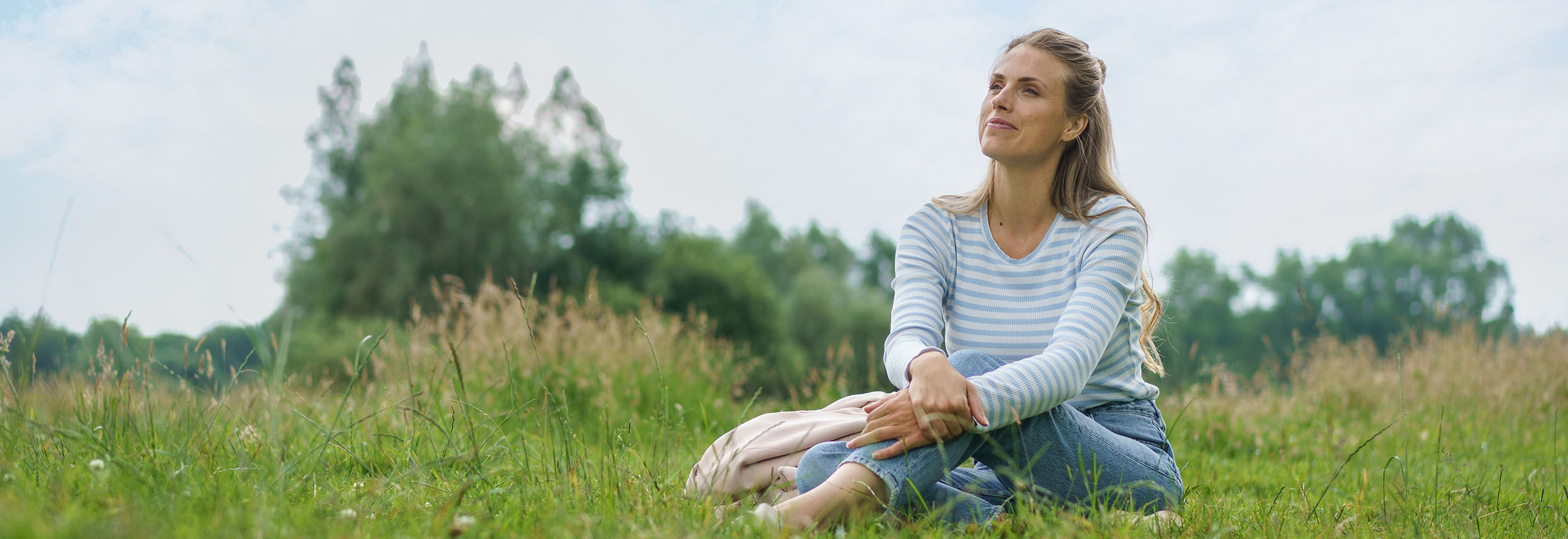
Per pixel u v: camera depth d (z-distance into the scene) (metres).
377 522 1.61
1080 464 1.89
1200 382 5.40
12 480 1.75
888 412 1.85
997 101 2.16
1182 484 2.15
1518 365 6.06
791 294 44.22
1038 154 2.16
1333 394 5.71
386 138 38.38
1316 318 6.32
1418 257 55.12
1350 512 2.36
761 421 2.23
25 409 2.34
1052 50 2.16
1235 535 1.96
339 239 31.58
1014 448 1.93
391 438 2.65
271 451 2.04
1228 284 58.16
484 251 31.97
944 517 1.87
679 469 2.77
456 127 33.88
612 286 35.88
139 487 1.73
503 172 34.06
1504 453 4.29
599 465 2.20
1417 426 5.17
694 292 36.81
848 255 65.38
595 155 43.31
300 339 21.25
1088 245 2.13
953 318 2.27
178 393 2.67
